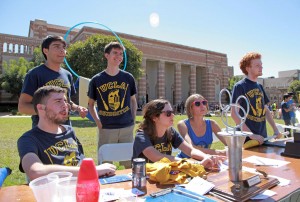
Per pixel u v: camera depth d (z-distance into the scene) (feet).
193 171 6.84
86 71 66.18
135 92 14.73
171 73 134.41
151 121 9.36
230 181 6.28
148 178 6.76
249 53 12.89
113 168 7.32
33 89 11.00
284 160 8.68
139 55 71.97
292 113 36.58
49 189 4.68
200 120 11.52
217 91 145.28
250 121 12.57
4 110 103.30
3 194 5.62
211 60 141.28
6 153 24.04
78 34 104.63
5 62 104.63
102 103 13.57
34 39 115.85
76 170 6.38
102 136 13.70
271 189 6.03
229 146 6.33
